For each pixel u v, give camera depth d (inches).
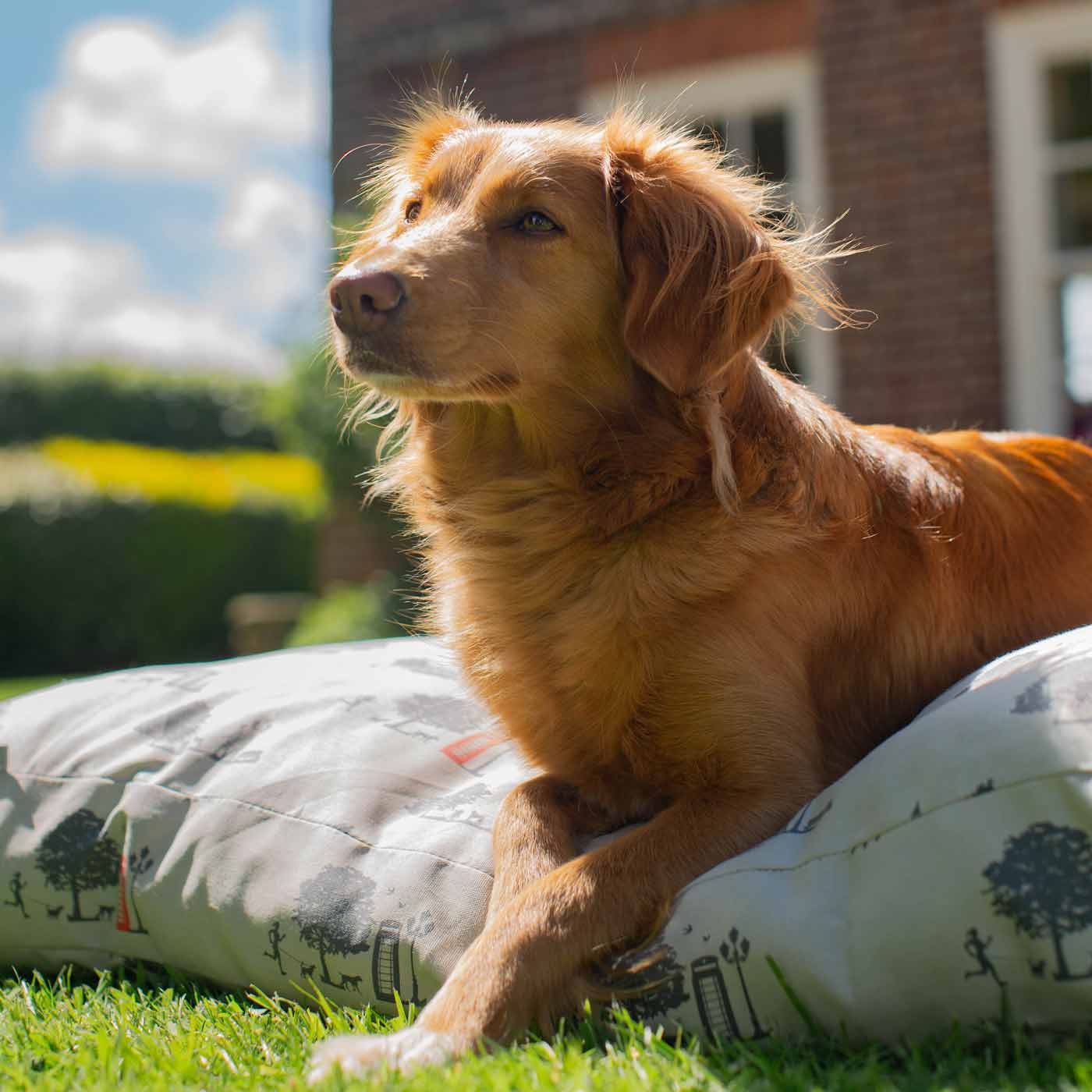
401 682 53.5
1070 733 38.6
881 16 105.9
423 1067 38.5
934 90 104.0
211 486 223.3
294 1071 39.3
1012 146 101.3
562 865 43.6
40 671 203.5
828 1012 38.9
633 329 48.6
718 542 46.3
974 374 103.1
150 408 327.9
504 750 50.7
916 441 52.3
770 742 45.4
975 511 50.8
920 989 38.3
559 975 41.1
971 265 103.0
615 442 48.2
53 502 199.2
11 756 51.8
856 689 48.1
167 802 48.9
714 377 47.3
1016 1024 37.7
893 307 106.0
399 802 47.7
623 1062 38.3
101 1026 43.1
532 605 48.4
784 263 48.5
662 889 42.4
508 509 49.4
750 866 41.2
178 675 55.2
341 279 47.8
